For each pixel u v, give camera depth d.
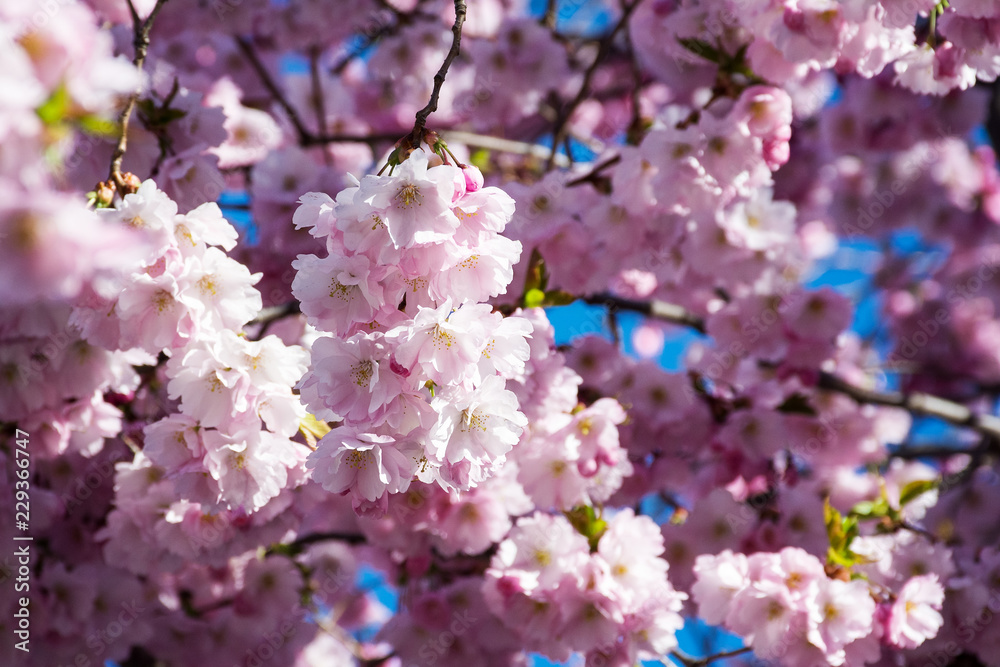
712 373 4.84
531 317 2.92
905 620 3.15
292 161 4.16
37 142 1.33
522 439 3.26
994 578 3.66
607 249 3.96
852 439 4.58
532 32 4.83
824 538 3.62
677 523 3.94
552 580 3.07
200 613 4.33
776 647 3.04
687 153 3.40
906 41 3.07
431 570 4.11
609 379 4.15
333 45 6.07
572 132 5.58
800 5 3.00
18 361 2.85
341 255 1.93
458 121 6.21
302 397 2.02
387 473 1.97
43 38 1.35
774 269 4.27
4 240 1.19
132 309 2.23
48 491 3.44
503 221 1.92
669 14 3.95
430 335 1.91
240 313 2.31
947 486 4.84
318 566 4.93
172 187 2.87
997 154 5.00
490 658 4.00
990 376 6.71
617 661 3.07
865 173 6.12
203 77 4.97
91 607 3.52
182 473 2.35
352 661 5.18
